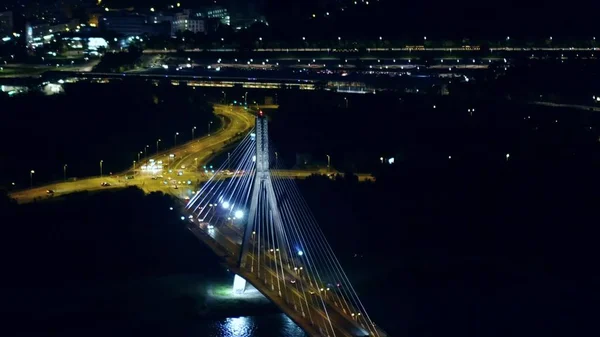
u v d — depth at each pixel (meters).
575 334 155.75
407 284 171.50
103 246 184.38
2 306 163.25
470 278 176.88
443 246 193.12
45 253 181.88
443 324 155.38
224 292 165.25
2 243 183.38
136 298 165.25
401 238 195.25
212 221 195.12
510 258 188.88
